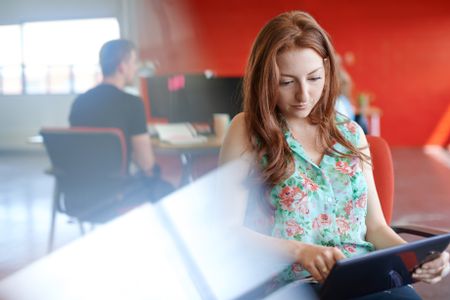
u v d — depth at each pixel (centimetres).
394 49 823
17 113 849
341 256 107
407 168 628
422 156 731
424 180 550
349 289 101
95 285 262
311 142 127
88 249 314
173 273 272
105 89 251
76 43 841
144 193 257
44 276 275
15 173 592
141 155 256
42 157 716
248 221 128
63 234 350
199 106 317
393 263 100
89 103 252
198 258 209
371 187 131
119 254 302
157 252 300
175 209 315
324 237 121
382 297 118
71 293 253
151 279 266
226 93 311
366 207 127
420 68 823
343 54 832
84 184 244
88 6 837
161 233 307
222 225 123
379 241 127
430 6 808
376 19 820
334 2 822
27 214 406
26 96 851
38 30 849
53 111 848
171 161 661
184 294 247
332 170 124
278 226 121
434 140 834
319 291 100
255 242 116
